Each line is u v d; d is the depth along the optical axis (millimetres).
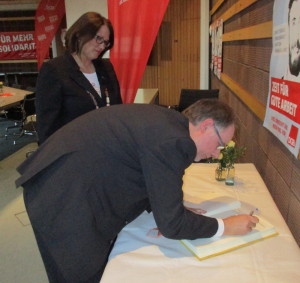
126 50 2299
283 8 1224
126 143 973
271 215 1188
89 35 1643
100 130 1026
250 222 1038
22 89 5664
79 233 998
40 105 1645
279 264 918
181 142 885
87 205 989
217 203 1220
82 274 1037
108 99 1843
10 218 2699
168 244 1027
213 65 4219
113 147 985
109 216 1060
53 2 6035
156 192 885
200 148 978
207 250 956
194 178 1557
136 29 2252
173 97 6043
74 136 1046
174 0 5465
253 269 899
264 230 1041
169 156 879
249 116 2041
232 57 2604
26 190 1090
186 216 922
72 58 1692
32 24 8305
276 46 1326
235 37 2314
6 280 1975
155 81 6258
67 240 1009
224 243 979
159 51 6000
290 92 1147
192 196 1311
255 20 1756
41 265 2096
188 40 5484
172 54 5809
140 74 2316
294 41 1103
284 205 1334
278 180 1416
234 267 909
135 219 1190
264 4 1567
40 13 6156
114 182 1020
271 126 1410
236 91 2338
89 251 1016
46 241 1040
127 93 2361
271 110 1408
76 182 989
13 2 8016
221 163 1471
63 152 1012
